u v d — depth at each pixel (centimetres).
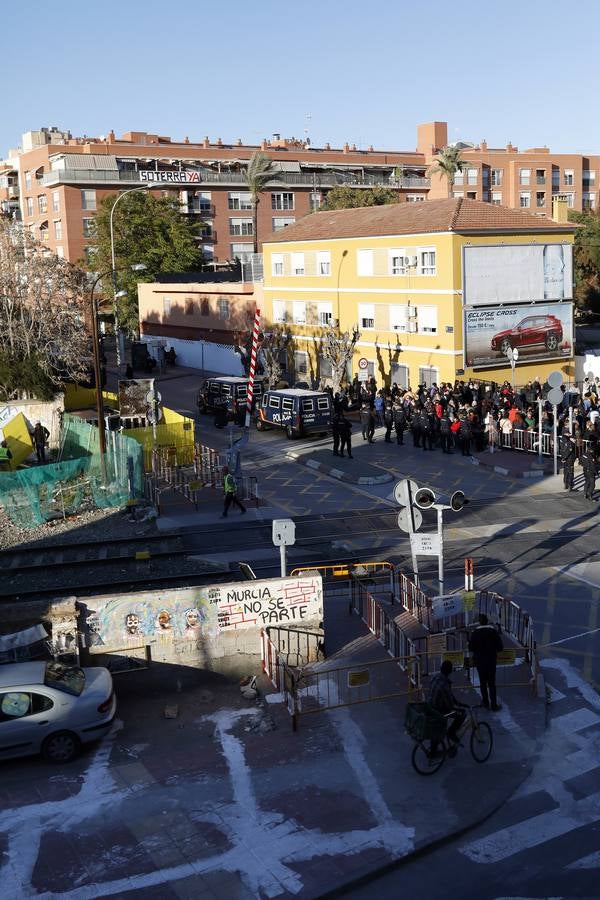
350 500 2695
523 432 3184
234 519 2516
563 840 1045
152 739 1309
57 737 1238
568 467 2709
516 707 1369
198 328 6344
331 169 10394
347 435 3219
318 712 1368
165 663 1489
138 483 2688
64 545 2309
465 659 1460
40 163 9244
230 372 5866
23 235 4134
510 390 3584
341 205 8425
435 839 1036
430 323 4128
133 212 7681
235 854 1021
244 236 9744
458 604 1560
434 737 1171
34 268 4019
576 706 1379
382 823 1073
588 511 2497
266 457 3381
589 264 7419
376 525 2425
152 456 3039
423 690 1368
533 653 1422
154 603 1476
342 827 1067
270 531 2391
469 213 4088
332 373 4622
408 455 3291
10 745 1223
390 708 1377
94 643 1466
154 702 1438
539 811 1106
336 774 1190
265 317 5522
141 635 1477
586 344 6294
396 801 1120
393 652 1553
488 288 4038
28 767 1241
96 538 2386
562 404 3494
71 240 8819
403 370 4353
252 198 8612
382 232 4366
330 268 4838
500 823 1084
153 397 3206
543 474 2902
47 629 1444
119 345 5862
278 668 1438
